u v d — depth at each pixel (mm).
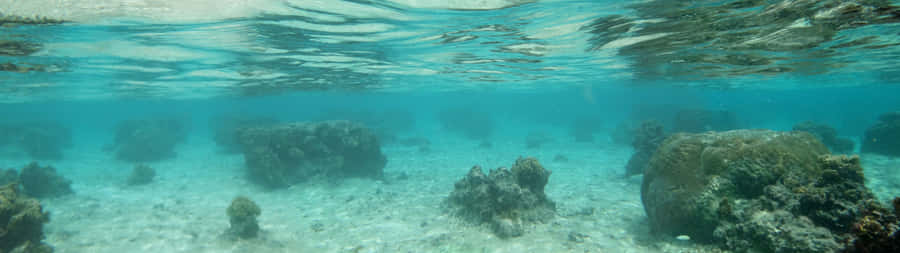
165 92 27219
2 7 6988
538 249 8719
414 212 12391
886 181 14367
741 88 38219
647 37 10633
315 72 17797
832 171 6652
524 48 12648
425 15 8148
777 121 59156
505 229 9531
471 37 10648
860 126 43219
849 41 11109
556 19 8555
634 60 15766
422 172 20406
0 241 8164
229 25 8773
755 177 7453
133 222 11727
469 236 9703
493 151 29000
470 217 10977
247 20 8383
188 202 14438
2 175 15508
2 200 8500
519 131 47438
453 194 12758
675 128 30438
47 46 10391
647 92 51594
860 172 6699
